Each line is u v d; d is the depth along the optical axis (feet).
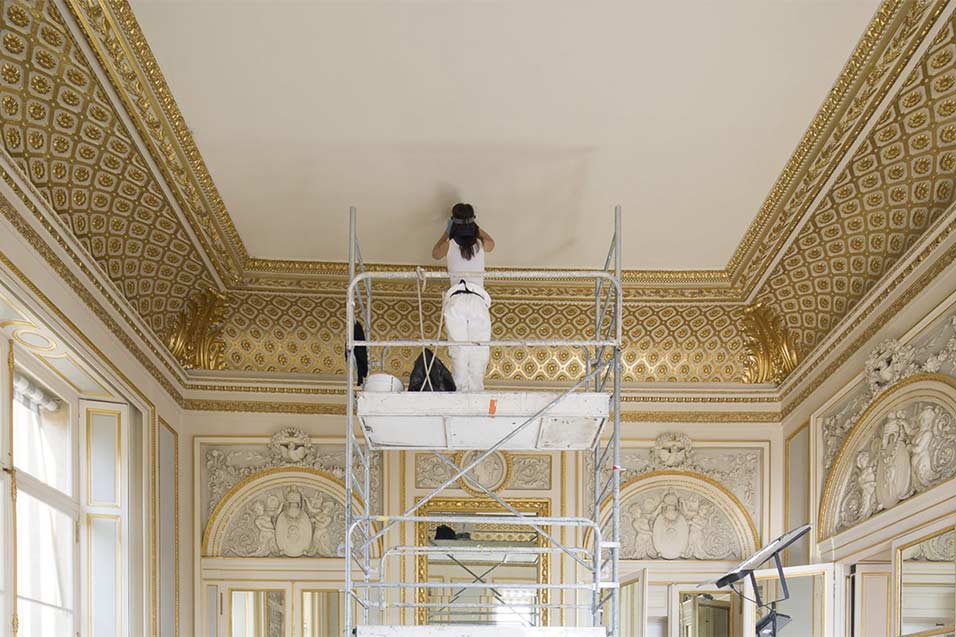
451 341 20.40
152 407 25.66
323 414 29.07
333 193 23.35
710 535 29.01
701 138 20.66
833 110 19.47
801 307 27.37
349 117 19.98
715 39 17.35
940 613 19.39
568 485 29.09
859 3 16.40
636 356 29.76
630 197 23.43
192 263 25.93
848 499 24.34
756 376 29.73
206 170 22.16
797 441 27.99
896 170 20.88
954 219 19.38
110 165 20.44
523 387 29.58
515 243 26.08
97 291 21.72
